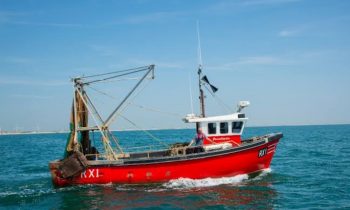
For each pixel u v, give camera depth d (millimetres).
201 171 20500
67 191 19672
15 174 28656
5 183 23641
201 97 22344
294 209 16016
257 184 20703
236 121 21984
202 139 21859
